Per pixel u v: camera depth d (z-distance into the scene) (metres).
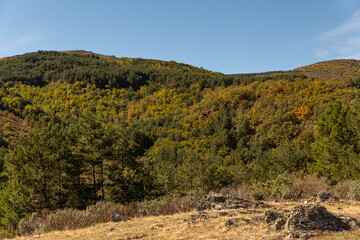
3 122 98.75
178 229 7.37
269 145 86.69
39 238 8.36
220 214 8.49
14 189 18.77
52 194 23.06
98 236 7.58
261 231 6.15
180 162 74.00
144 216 11.23
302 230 5.64
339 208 8.02
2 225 14.63
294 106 96.62
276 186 12.79
